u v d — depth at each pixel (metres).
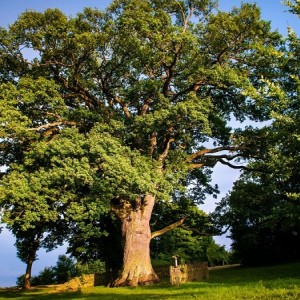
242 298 12.15
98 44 24.78
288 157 13.35
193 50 24.05
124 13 22.94
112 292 20.58
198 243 47.16
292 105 11.71
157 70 26.78
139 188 19.66
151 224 34.91
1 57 25.44
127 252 25.00
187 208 33.84
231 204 32.03
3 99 23.38
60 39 24.59
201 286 18.09
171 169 24.31
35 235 34.97
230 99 27.84
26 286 35.38
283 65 12.41
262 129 25.33
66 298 19.77
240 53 25.53
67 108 25.83
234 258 46.78
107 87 27.73
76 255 37.66
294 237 37.31
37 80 24.28
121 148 21.30
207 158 28.61
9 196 20.34
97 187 20.41
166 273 29.91
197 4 26.78
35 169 23.39
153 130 22.70
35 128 24.11
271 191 26.67
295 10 11.68
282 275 20.70
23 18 24.30
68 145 20.47
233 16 24.08
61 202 22.27
